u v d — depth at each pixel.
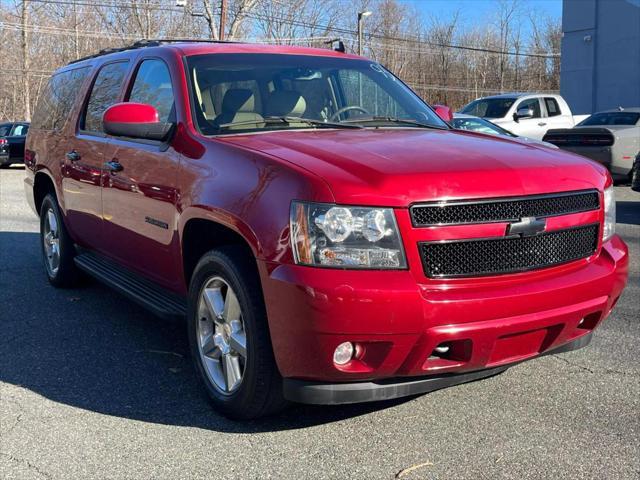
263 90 4.58
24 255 8.15
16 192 16.05
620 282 3.80
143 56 5.11
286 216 3.23
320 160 3.41
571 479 3.12
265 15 44.81
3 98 52.66
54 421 3.79
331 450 3.43
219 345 3.80
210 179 3.79
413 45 61.47
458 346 3.27
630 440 3.48
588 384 4.18
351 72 5.07
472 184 3.29
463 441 3.49
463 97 65.06
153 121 4.28
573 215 3.60
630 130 14.08
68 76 6.59
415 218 3.18
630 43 25.83
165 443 3.53
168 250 4.29
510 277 3.37
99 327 5.41
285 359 3.28
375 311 3.06
